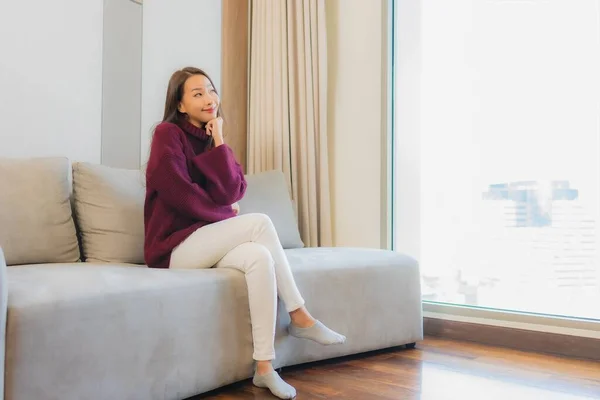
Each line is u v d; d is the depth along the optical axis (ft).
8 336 3.96
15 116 7.30
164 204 6.31
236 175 6.54
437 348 7.80
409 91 9.37
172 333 5.13
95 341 4.51
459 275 8.75
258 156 10.15
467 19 8.76
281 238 8.58
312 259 7.07
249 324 5.90
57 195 6.82
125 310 4.75
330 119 10.05
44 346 4.17
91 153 8.18
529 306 8.05
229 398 5.53
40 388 4.14
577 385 6.00
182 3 9.64
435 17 9.12
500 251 8.34
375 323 7.31
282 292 6.01
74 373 4.36
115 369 4.66
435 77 9.09
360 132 9.63
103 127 8.34
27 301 4.13
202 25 10.02
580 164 7.62
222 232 6.00
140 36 8.92
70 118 7.91
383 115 9.27
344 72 9.87
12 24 7.27
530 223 8.06
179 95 6.85
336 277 6.93
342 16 9.92
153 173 6.13
